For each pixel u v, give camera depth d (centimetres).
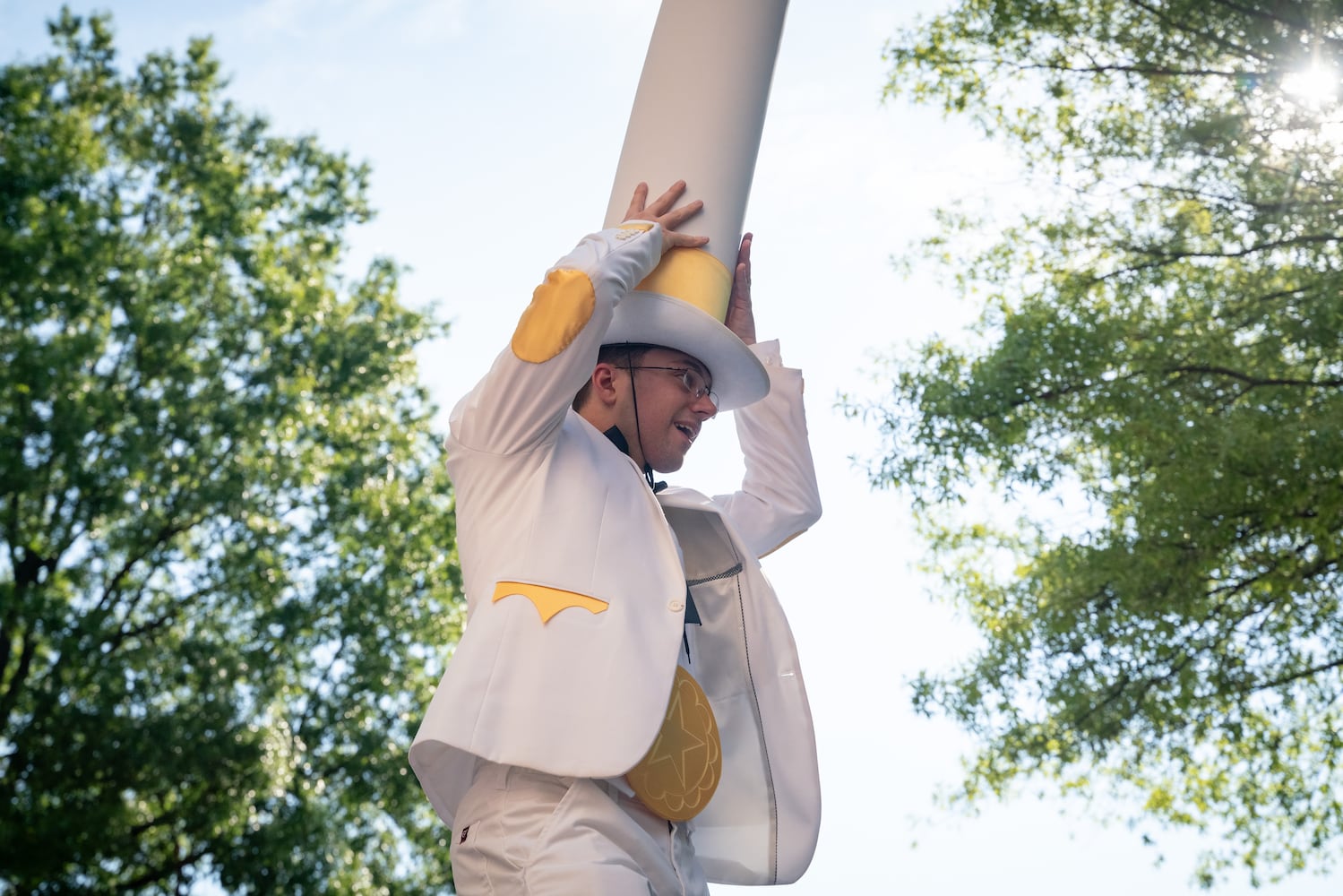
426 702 1881
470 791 262
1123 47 1066
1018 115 1110
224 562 1792
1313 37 938
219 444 1853
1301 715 1138
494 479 272
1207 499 954
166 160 2016
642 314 297
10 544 1766
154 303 1873
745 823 305
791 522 352
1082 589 1041
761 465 356
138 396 1817
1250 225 973
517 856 245
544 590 256
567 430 283
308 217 2145
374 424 2055
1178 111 1037
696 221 305
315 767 1770
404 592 1958
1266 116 972
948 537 1266
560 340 260
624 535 269
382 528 1967
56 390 1678
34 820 1512
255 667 1689
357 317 2142
